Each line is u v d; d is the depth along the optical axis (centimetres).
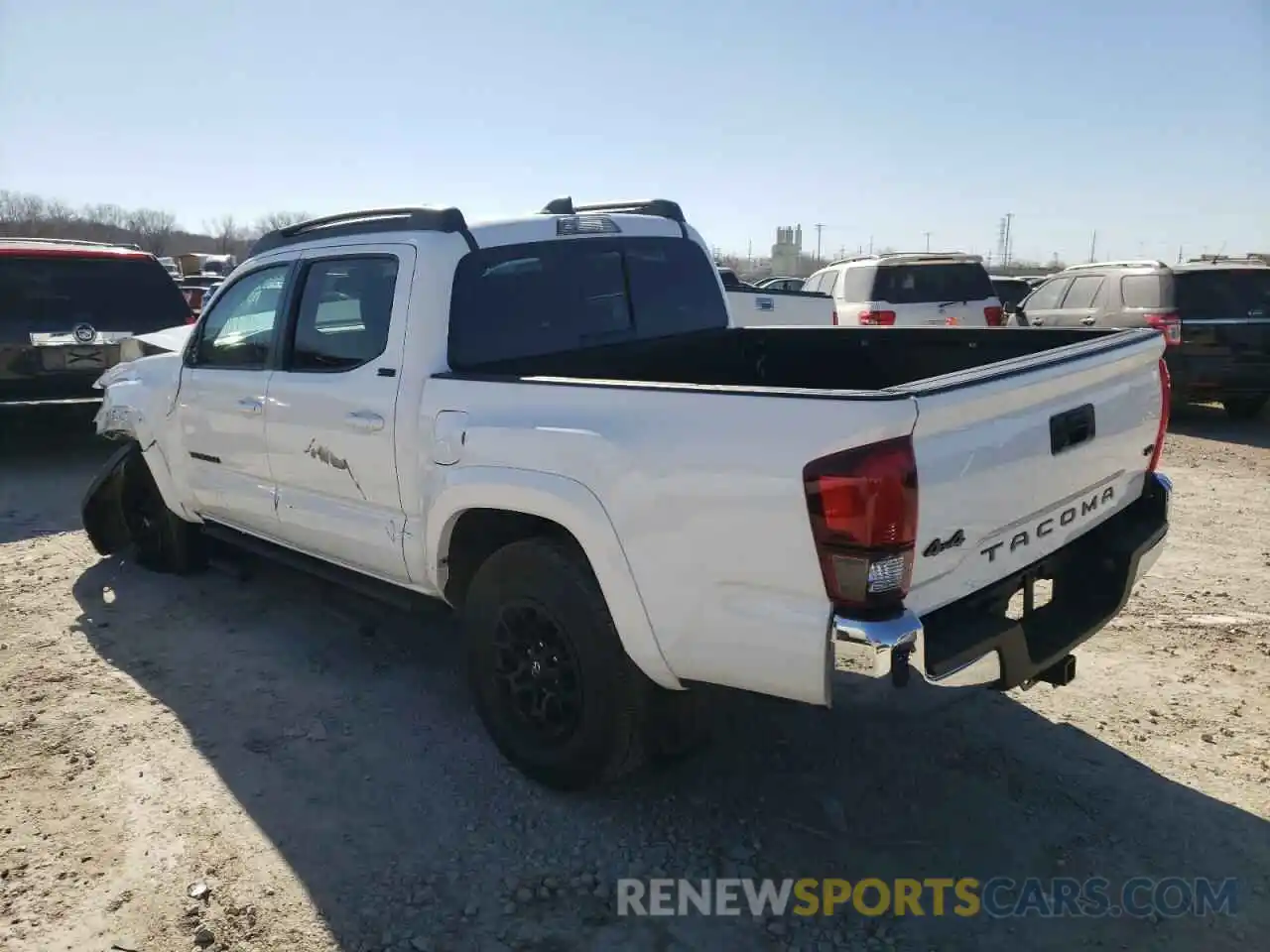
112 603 528
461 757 369
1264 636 473
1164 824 324
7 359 810
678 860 309
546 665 335
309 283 423
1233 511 709
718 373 482
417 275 371
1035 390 285
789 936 276
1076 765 360
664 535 283
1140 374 355
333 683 431
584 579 314
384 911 285
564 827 325
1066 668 327
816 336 475
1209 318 1027
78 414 845
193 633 487
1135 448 353
